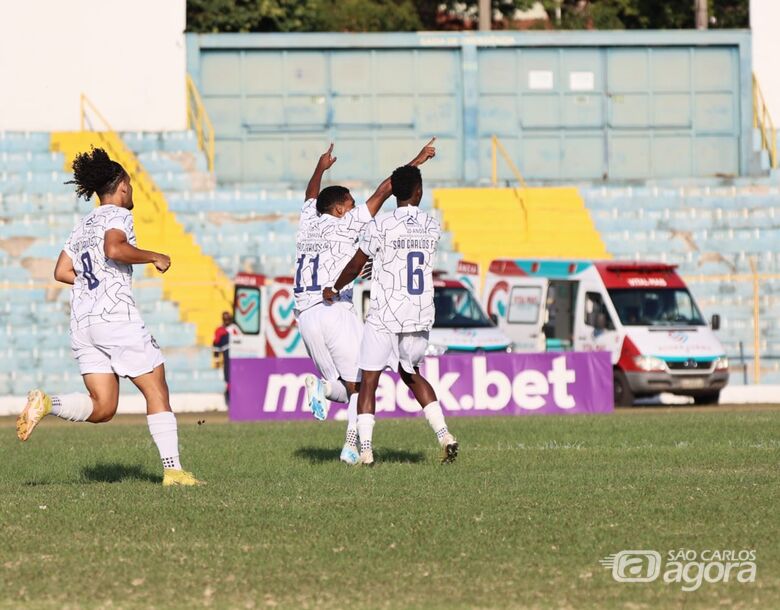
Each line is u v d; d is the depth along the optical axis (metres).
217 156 146.62
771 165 148.75
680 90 151.12
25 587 25.80
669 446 55.00
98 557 28.55
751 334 131.75
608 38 149.50
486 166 150.00
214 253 130.88
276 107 147.12
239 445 57.50
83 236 39.31
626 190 139.38
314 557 28.44
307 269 47.41
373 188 139.75
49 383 121.44
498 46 149.00
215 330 111.25
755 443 56.25
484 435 62.31
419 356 46.31
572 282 110.06
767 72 150.50
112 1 140.62
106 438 65.69
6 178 132.38
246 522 32.66
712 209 138.00
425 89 148.38
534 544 29.64
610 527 31.62
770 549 28.81
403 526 31.98
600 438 60.00
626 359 104.69
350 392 47.84
